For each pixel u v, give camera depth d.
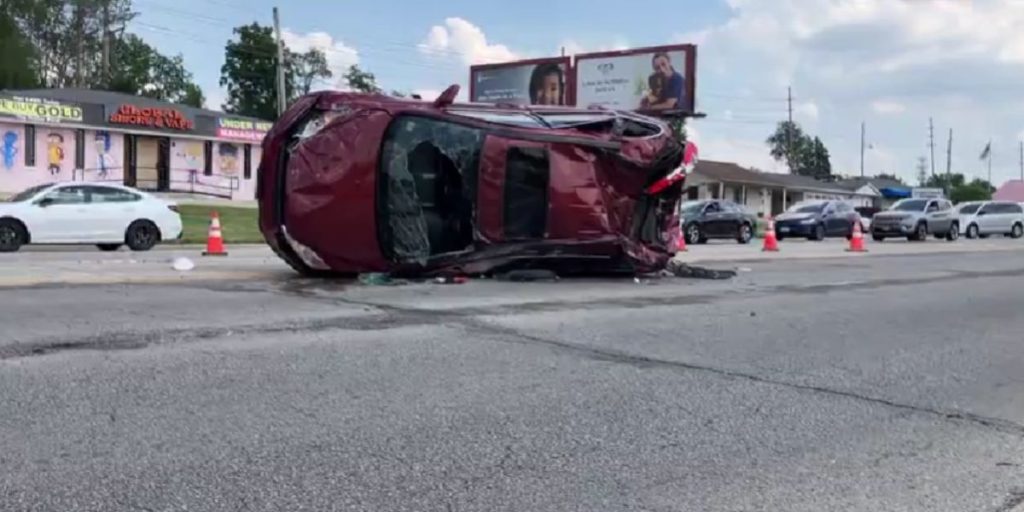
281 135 12.91
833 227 37.78
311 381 6.48
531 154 13.55
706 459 5.12
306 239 12.74
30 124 39.31
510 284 13.11
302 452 4.91
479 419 5.71
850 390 6.94
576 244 13.86
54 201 19.77
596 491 4.53
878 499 4.54
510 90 51.22
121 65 79.62
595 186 13.91
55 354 6.95
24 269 13.41
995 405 6.60
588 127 14.40
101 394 5.86
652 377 7.11
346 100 13.04
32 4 67.62
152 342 7.57
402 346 7.91
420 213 13.05
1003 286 15.82
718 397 6.56
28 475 4.38
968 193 108.06
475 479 4.63
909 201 39.19
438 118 13.21
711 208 33.72
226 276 13.01
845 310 11.66
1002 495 4.63
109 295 10.34
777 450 5.34
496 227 13.38
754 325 9.99
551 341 8.45
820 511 4.35
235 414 5.56
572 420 5.79
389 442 5.16
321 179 12.70
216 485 4.36
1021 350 8.97
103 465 4.56
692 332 9.34
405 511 4.16
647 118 15.06
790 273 17.50
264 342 7.81
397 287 12.26
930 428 5.92
